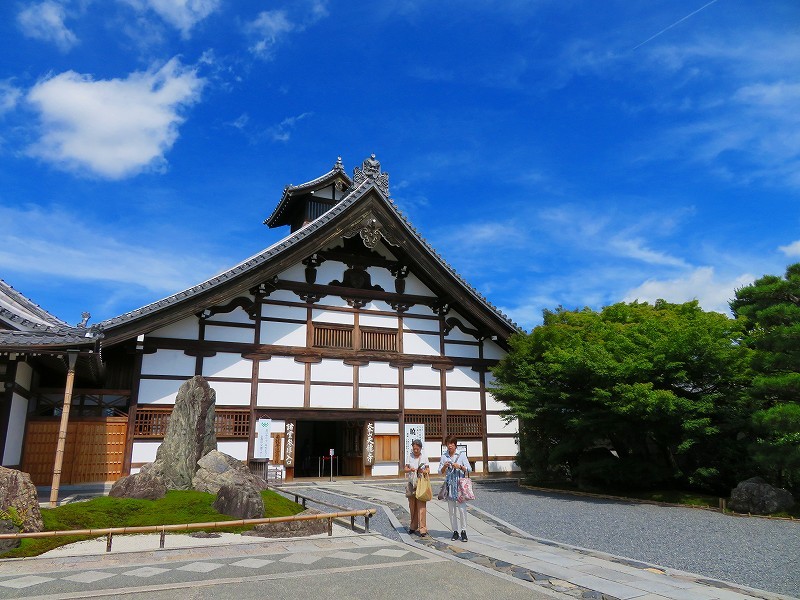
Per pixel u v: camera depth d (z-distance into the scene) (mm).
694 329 16672
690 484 18531
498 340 28016
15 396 16000
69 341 13648
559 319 24062
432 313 27109
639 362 16828
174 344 21344
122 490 12523
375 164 25234
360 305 25422
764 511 14164
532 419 21688
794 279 15430
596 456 20688
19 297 16891
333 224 23641
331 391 23812
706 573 8375
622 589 7016
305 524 10828
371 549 9148
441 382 26391
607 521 13102
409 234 25031
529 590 6918
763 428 14742
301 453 31125
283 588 6773
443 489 10430
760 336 15453
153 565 7918
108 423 19812
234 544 9469
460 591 6801
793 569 8609
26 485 9430
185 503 11891
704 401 16422
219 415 21516
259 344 22859
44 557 8383
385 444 24516
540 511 14680
